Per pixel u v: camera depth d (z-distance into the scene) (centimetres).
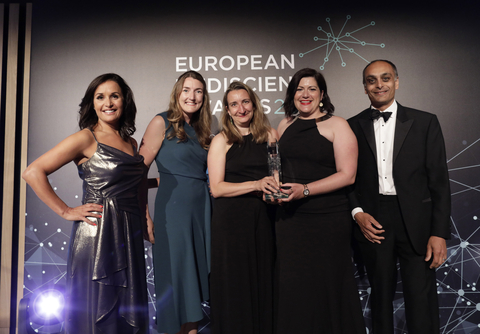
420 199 216
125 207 196
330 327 202
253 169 212
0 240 284
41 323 272
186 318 215
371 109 234
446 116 279
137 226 203
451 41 282
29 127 289
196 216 223
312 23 287
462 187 276
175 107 228
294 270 206
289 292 205
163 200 222
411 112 225
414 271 218
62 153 186
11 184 286
